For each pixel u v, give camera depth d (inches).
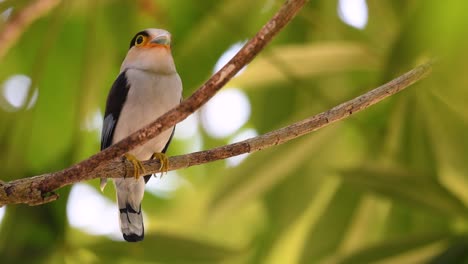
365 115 406.6
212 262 410.0
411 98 383.6
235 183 420.8
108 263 401.7
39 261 389.7
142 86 377.4
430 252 362.3
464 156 389.1
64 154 424.8
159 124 234.4
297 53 415.8
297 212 442.0
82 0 436.5
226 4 440.8
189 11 443.5
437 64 224.1
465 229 372.5
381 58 389.7
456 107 378.3
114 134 380.2
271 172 421.4
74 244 398.6
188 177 544.7
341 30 429.4
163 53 387.2
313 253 420.8
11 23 388.8
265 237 452.4
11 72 455.5
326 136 422.0
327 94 430.9
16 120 406.3
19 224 389.7
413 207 372.5
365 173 377.4
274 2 441.4
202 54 441.4
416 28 238.1
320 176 437.4
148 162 310.3
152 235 406.3
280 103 457.4
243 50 222.1
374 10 406.6
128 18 444.1
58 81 435.8
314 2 430.9
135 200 370.9
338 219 423.2
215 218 430.6
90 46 438.6
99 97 465.1
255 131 463.8
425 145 391.9
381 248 368.5
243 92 467.8
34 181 245.4
